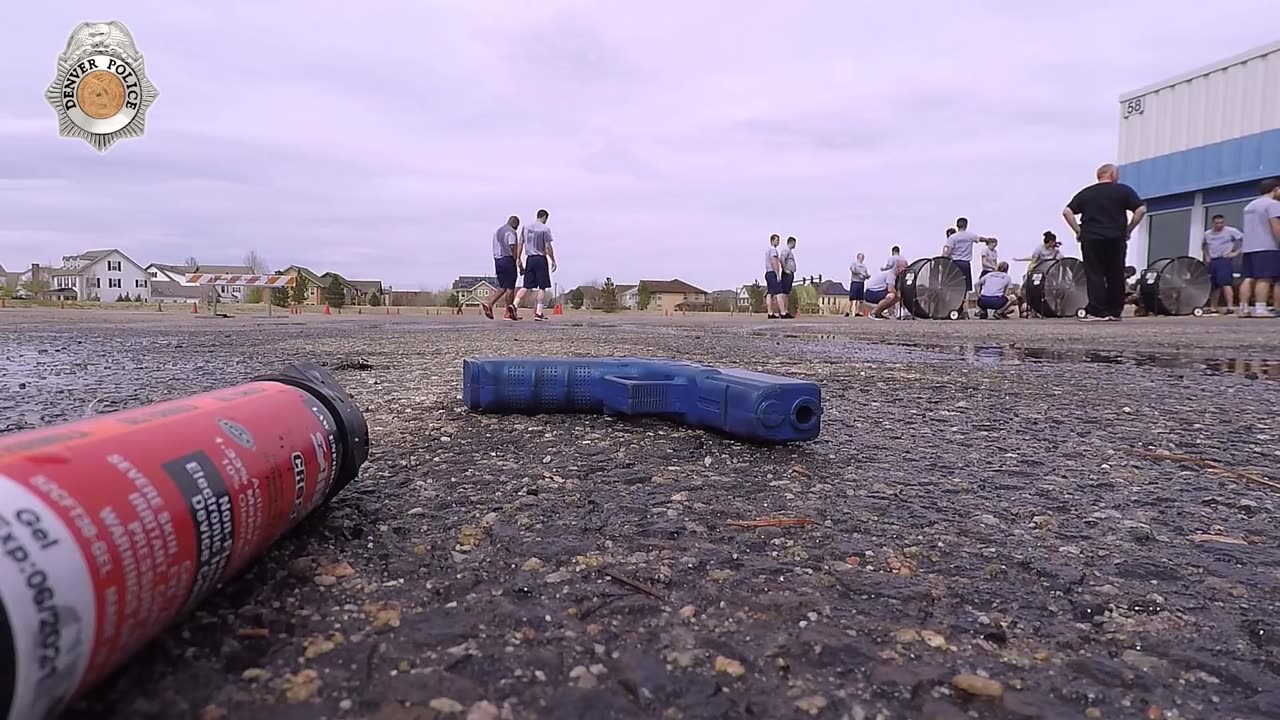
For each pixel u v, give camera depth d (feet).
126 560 2.21
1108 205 36.86
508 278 46.55
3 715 1.81
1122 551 4.00
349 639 2.74
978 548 3.98
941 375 12.75
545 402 7.49
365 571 3.37
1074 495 5.10
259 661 2.56
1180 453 6.52
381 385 10.16
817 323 42.47
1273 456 6.43
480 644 2.74
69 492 2.13
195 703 2.30
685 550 3.80
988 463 6.01
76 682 2.04
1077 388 11.07
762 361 15.21
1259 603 3.36
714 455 5.91
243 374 11.62
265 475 3.08
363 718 2.26
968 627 3.04
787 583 3.42
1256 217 42.50
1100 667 2.76
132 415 2.77
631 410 6.82
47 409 8.00
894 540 4.06
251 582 3.19
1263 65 49.85
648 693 2.47
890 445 6.63
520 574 3.41
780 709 2.40
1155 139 57.93
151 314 66.08
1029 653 2.85
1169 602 3.35
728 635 2.89
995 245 59.67
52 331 26.78
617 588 3.29
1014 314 62.39
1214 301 51.26
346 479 4.00
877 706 2.45
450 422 7.12
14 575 1.85
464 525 4.06
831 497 4.85
